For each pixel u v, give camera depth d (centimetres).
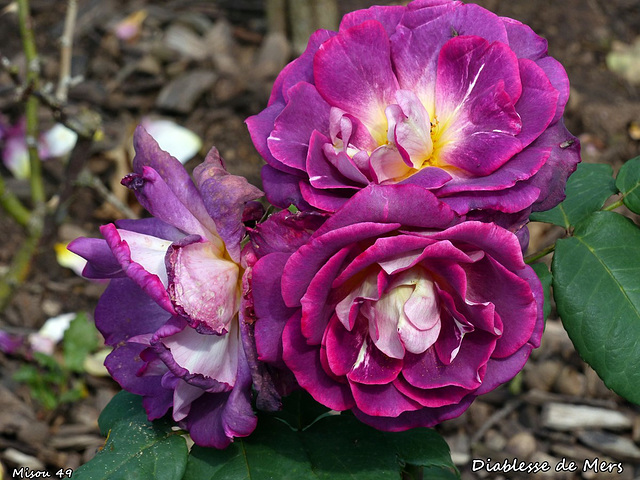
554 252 28
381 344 22
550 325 56
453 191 21
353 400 23
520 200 22
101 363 54
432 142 23
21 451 50
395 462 26
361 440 26
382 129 24
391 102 24
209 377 23
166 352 23
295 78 24
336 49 23
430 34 24
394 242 21
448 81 23
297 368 23
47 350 55
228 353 24
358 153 22
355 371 23
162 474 25
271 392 24
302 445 26
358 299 22
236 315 24
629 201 29
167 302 22
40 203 54
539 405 54
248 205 24
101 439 52
